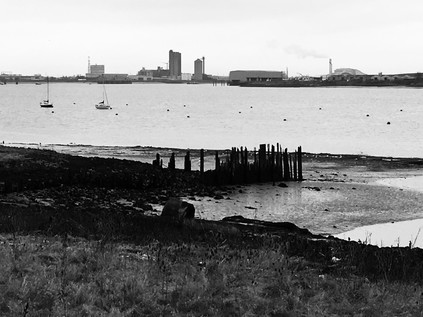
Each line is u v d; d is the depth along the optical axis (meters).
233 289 10.06
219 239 15.33
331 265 13.30
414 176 42.44
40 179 30.92
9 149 41.28
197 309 8.88
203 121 116.44
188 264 11.46
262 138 81.69
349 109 163.38
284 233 19.16
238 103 199.00
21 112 140.00
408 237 24.75
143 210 27.56
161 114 137.75
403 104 192.38
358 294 10.29
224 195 34.97
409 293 10.76
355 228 26.89
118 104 184.00
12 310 8.03
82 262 11.19
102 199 29.58
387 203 32.78
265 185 39.03
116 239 14.43
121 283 9.67
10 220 15.90
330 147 69.56
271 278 11.09
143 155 53.72
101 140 75.75
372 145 71.94
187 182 37.38
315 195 35.22
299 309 9.26
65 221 16.72
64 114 134.38
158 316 8.45
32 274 9.95
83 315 8.15
